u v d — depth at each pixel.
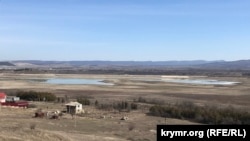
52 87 173.38
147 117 83.25
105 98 126.94
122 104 101.44
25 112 82.25
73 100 116.06
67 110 87.62
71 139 43.00
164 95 140.00
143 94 143.38
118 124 70.56
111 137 53.69
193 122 78.62
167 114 86.38
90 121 72.69
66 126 64.25
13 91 141.38
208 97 132.75
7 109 84.56
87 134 54.94
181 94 143.88
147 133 60.38
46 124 64.06
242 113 80.12
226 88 175.62
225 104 111.62
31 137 37.22
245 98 129.88
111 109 95.94
